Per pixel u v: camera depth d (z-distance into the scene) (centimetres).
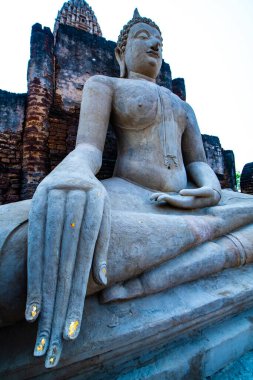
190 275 171
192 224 189
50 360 97
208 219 207
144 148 267
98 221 125
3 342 121
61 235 119
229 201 260
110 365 132
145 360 138
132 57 320
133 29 325
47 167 323
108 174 360
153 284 156
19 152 322
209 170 284
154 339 139
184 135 314
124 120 273
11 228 128
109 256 144
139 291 152
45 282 111
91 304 143
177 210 225
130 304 148
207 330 162
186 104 322
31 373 116
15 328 129
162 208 224
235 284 182
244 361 157
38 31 344
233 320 173
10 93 333
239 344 160
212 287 175
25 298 123
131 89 273
